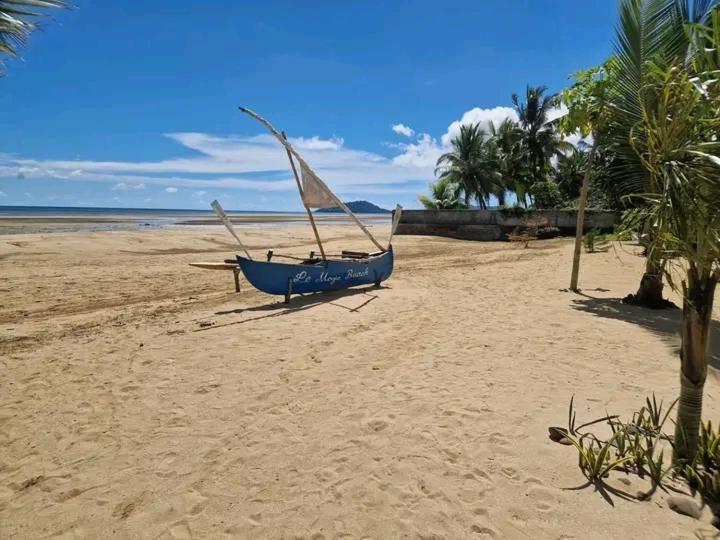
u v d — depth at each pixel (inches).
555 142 1256.2
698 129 81.3
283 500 107.3
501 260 645.9
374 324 273.1
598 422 138.7
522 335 239.9
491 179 1309.1
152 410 157.8
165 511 104.9
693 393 105.7
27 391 175.6
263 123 320.8
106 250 686.5
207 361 206.8
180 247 772.6
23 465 125.6
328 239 1035.3
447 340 236.4
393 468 118.2
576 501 100.8
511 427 136.9
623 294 355.9
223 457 127.0
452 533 93.7
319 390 172.9
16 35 199.9
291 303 337.7
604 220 981.8
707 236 79.4
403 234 1199.6
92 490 113.7
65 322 286.2
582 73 325.4
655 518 94.3
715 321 263.3
